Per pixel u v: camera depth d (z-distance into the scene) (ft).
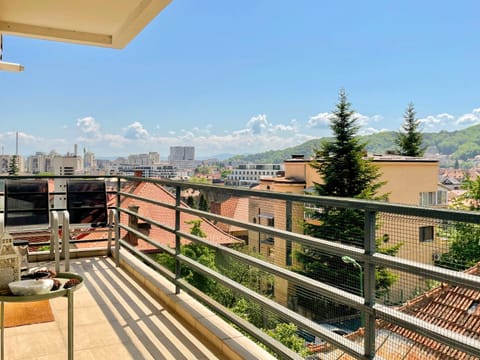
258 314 8.24
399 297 4.97
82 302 11.57
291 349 7.00
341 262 5.90
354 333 5.76
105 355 8.39
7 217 14.79
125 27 14.29
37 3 12.68
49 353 8.50
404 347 5.14
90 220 16.31
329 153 58.39
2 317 7.39
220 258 9.59
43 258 16.58
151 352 8.51
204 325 9.26
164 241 28.04
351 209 5.71
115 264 16.03
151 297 12.03
